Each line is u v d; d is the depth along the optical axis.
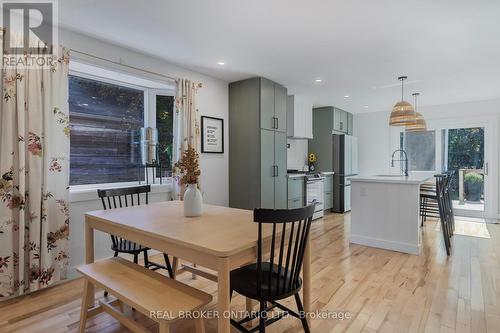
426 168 6.09
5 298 2.26
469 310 2.11
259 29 2.56
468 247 3.64
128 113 3.46
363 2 2.11
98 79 3.14
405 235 3.45
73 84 2.99
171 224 1.84
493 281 2.60
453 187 5.78
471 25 2.46
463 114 5.65
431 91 4.78
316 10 2.22
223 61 3.37
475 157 5.59
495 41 2.79
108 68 2.88
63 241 2.52
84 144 3.06
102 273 1.80
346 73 3.82
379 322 1.97
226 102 4.20
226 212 2.22
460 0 2.08
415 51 3.04
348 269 2.91
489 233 4.35
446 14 2.28
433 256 3.29
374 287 2.50
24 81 2.27
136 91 3.54
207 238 1.54
